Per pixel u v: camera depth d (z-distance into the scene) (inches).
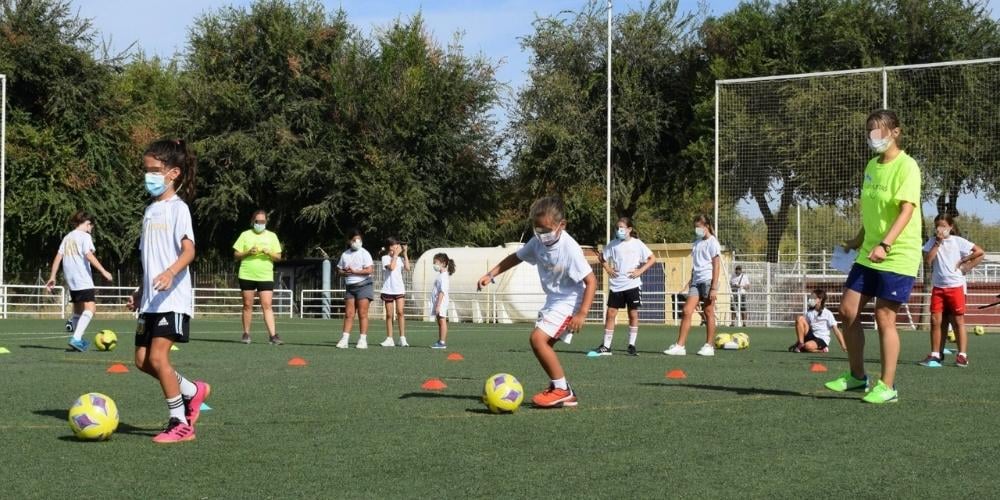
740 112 1066.7
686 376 443.5
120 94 1665.8
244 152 1622.8
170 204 266.8
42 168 1513.3
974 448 245.1
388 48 1697.8
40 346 642.2
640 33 1610.5
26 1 1546.5
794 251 1119.0
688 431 271.0
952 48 1401.3
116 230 1594.5
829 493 196.9
